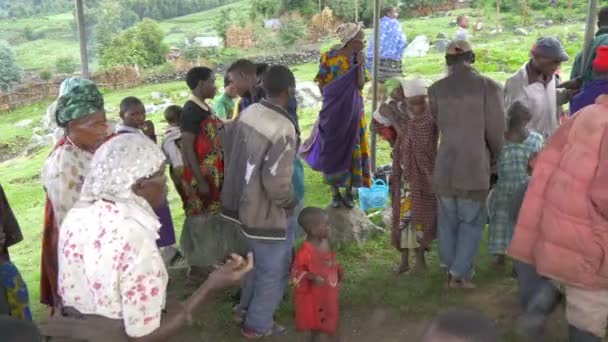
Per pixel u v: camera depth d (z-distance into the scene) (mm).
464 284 4875
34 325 2100
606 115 3244
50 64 32125
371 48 11711
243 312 4434
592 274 3254
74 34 42438
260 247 4000
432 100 4492
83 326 2424
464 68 4379
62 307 2541
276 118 3801
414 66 16484
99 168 2453
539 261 3420
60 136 4488
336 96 5508
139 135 2553
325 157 5754
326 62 5617
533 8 26469
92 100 3398
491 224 5055
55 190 3348
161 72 23719
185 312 2656
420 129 4723
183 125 4688
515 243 3584
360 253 5656
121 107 4793
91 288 2410
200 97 4719
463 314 2070
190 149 4672
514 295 4750
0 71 24766
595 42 5121
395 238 5105
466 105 4340
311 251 4023
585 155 3232
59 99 3420
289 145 3789
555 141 3465
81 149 3414
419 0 29594
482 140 4387
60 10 53688
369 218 6391
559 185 3316
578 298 3359
